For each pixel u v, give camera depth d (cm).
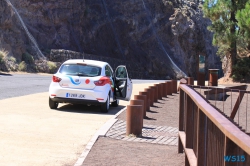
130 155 789
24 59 4638
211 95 2069
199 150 518
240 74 3800
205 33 8588
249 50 4072
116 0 7312
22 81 2820
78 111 1417
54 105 1431
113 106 1680
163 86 2317
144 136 1023
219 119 360
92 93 1384
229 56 3950
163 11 7956
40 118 1184
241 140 269
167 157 786
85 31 6575
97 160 732
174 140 997
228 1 3500
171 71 7556
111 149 833
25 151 766
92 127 1078
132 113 996
